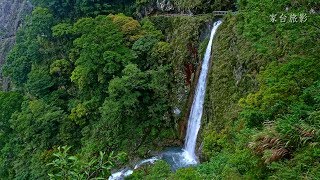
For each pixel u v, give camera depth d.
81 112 38.69
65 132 39.75
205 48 34.66
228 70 29.14
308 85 17.83
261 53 22.50
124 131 36.62
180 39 37.75
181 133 35.81
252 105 20.09
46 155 38.16
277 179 13.50
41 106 41.81
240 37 28.48
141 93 36.50
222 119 27.72
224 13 36.16
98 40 39.28
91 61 38.75
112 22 41.03
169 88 37.19
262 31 21.17
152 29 41.75
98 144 36.41
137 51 39.06
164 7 44.84
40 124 40.88
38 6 56.69
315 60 18.34
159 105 36.72
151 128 36.84
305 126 14.58
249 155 16.41
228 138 24.70
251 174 15.52
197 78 34.94
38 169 37.59
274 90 18.69
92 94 40.25
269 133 15.74
